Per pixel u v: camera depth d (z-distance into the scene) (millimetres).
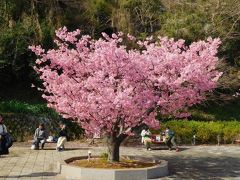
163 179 13242
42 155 18297
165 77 13273
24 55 27312
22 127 23812
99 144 23109
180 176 13852
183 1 29312
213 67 14477
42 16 27109
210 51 14297
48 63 27016
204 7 28703
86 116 13867
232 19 28938
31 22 26172
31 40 26156
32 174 13547
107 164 14258
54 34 26172
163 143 22656
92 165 14102
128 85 13453
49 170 14352
